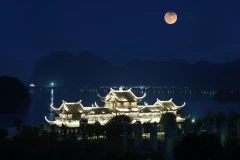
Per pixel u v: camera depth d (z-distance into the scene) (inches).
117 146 5423.2
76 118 7101.4
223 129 4849.9
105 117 7465.6
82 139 6082.7
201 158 2795.3
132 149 5221.5
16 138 4158.5
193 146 2815.0
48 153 3491.6
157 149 5196.9
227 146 3166.8
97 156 3553.2
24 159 3344.0
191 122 7165.4
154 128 5152.6
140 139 5438.0
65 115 7062.0
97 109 7475.4
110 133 6018.7
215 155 2839.6
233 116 6953.7
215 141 2898.6
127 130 5944.9
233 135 5885.8
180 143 2923.2
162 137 6579.7
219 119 6860.2
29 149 3553.2
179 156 2859.3
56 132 5836.6
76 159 3459.6
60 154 3481.8
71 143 3597.4
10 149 3356.3
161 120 7086.6
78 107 7209.6
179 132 5388.8
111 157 3572.8
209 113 7647.6
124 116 6535.4
